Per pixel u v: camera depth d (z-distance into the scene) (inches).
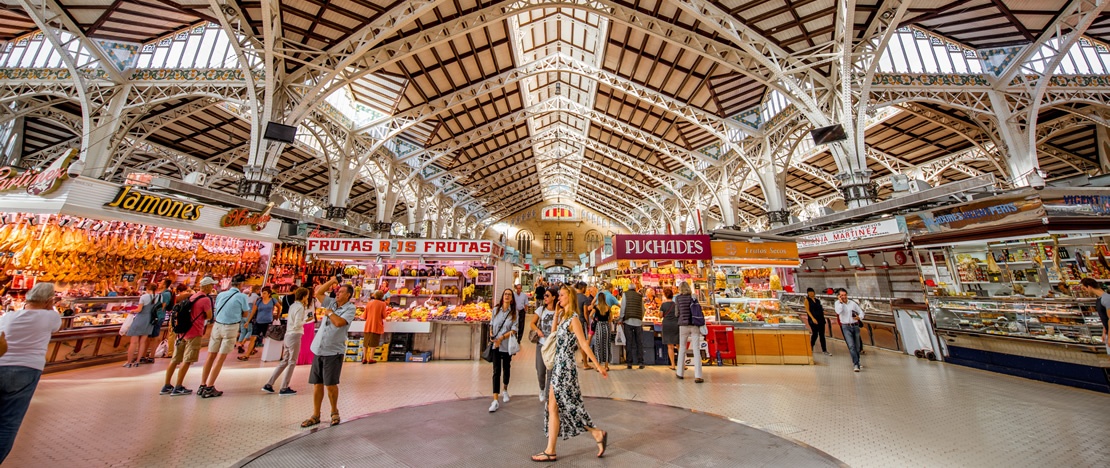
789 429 156.4
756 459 128.0
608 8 467.5
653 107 713.6
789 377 251.0
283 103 474.9
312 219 548.1
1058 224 243.3
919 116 574.6
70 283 284.2
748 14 412.8
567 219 1761.8
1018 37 440.8
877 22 409.7
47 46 475.5
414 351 322.7
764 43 449.1
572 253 1718.8
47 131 604.4
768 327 304.0
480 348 325.1
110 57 463.2
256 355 324.8
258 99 466.3
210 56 493.0
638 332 295.0
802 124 576.4
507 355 197.9
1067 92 461.4
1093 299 218.4
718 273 346.6
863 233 372.5
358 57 441.1
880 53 393.4
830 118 449.4
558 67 660.1
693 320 249.4
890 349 347.3
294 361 210.2
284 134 438.9
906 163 730.2
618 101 739.4
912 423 162.4
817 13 405.7
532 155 1133.1
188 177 382.0
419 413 176.9
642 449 136.3
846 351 350.3
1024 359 241.6
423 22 466.0
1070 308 227.3
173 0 386.0
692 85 602.2
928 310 310.5
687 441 143.6
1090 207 250.2
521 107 824.3
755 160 681.0
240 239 381.7
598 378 253.4
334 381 160.7
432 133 801.6
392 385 230.1
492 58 612.4
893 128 621.0
